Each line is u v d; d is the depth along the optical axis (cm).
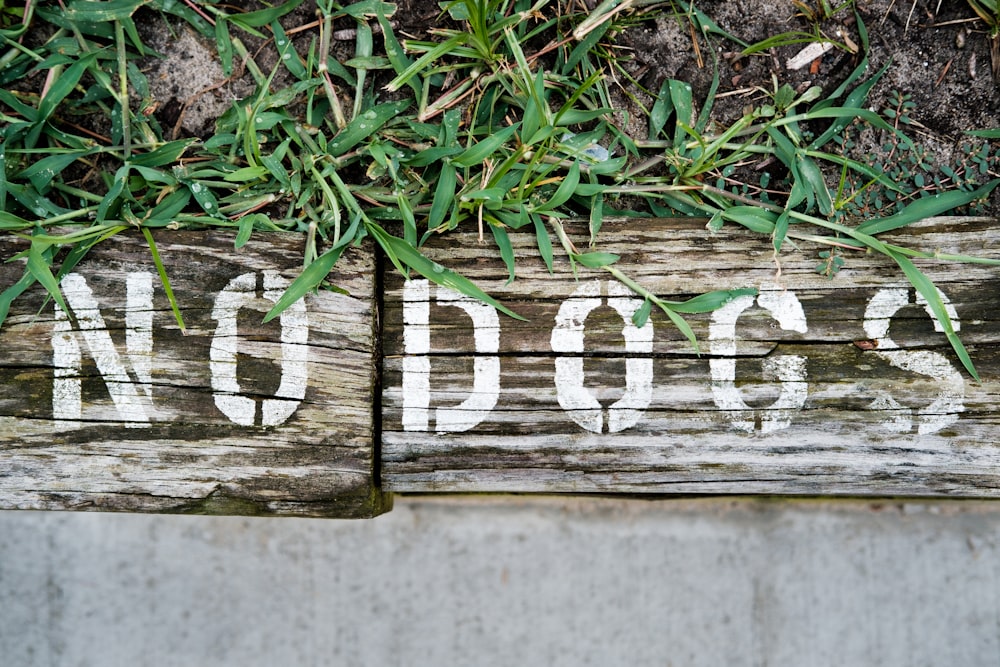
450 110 151
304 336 141
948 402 142
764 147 154
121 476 141
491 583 193
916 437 143
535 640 193
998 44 157
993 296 142
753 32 159
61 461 141
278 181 148
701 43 158
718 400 143
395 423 144
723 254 144
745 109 159
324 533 193
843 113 150
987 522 192
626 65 158
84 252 140
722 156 157
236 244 137
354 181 152
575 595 193
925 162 157
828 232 147
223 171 149
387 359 144
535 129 140
